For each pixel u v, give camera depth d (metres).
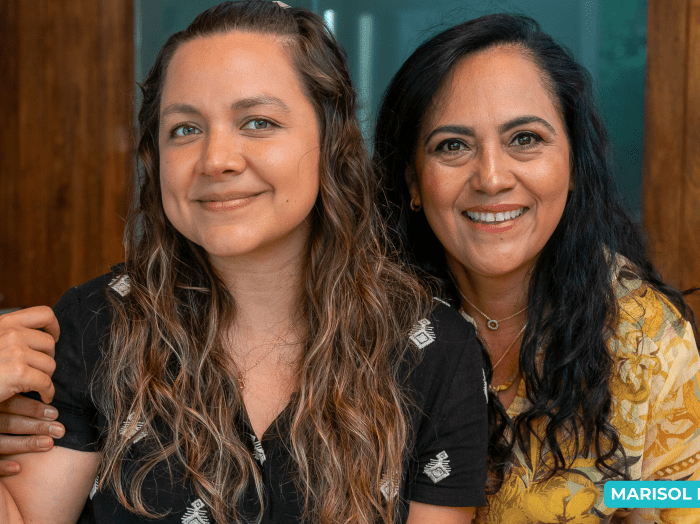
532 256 1.13
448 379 1.02
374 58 2.23
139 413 0.94
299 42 0.95
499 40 1.09
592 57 2.07
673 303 1.26
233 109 0.88
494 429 1.18
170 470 0.93
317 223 1.02
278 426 0.95
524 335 1.19
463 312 1.29
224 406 0.96
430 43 1.15
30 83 2.76
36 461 0.95
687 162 2.05
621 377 1.16
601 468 1.16
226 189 0.88
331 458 0.95
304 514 0.94
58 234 2.81
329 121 0.99
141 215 1.06
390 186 1.25
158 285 1.02
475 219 1.12
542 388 1.16
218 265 0.99
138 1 2.53
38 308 0.97
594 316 1.16
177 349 1.00
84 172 2.74
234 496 0.93
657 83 2.05
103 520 0.96
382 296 1.04
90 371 0.97
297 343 1.02
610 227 1.24
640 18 2.04
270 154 0.88
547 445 1.16
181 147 0.92
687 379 1.17
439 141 1.11
